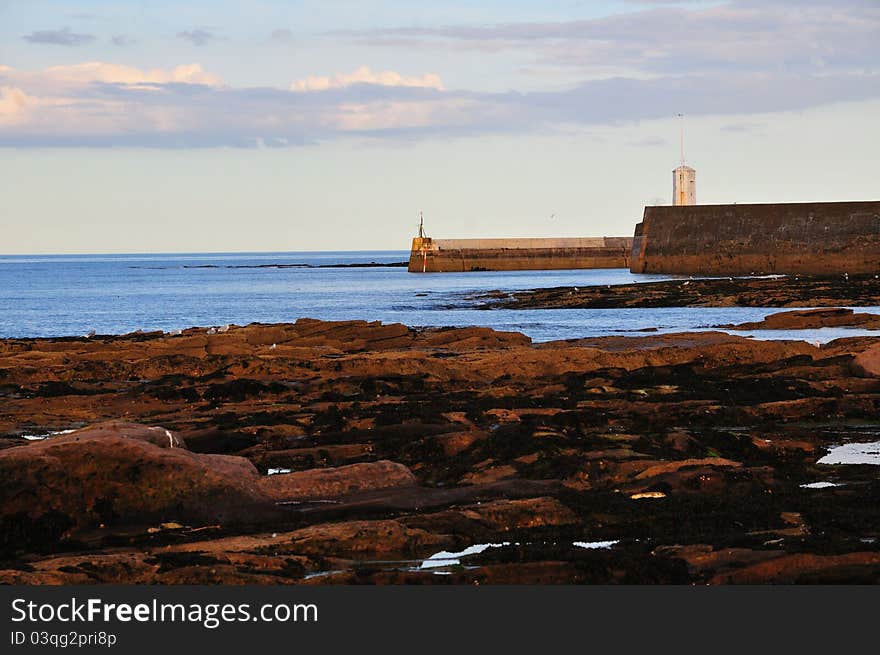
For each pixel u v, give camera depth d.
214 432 40.44
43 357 67.19
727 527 28.33
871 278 155.62
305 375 57.81
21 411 49.03
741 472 33.56
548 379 56.31
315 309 148.38
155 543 27.31
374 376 56.31
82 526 28.27
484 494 32.22
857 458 38.12
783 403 46.56
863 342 65.12
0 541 26.97
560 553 25.81
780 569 24.94
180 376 57.19
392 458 36.91
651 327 102.06
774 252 185.38
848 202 179.62
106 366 60.12
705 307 126.25
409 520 28.59
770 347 63.31
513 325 107.50
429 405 47.91
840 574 24.80
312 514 29.92
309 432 42.41
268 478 31.45
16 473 28.16
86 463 28.88
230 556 25.83
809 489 32.88
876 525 28.20
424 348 76.56
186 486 29.27
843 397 48.06
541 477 33.91
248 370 57.72
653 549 26.52
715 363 62.00
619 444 37.53
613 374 56.22
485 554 26.09
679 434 38.47
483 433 37.91
